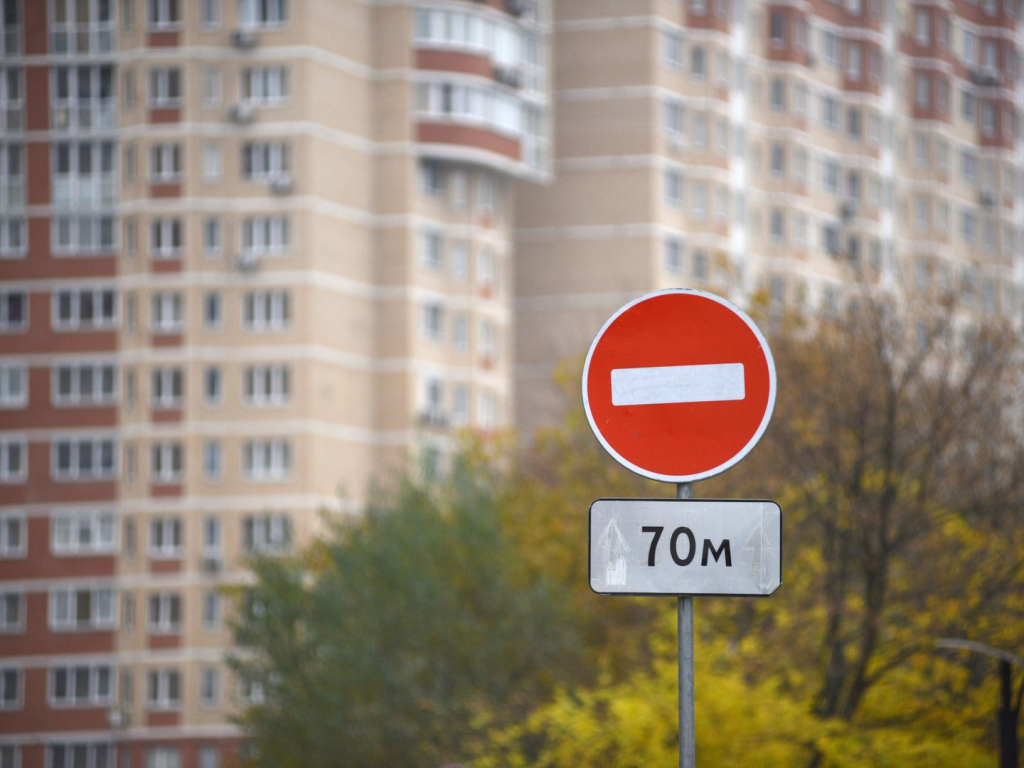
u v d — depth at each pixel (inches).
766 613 2226.9
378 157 5132.9
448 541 2992.1
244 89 4977.9
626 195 5708.7
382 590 3004.4
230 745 4857.3
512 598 2849.4
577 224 5728.3
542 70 5506.9
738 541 626.5
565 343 5689.0
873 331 2488.9
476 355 5251.0
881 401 2349.9
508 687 2775.6
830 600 2208.4
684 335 647.8
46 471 5017.2
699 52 5905.5
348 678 2859.3
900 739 2050.9
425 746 2783.0
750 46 6156.5
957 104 7091.5
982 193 7194.9
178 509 4918.8
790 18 6264.8
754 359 643.5
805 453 2378.2
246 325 4940.9
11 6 5083.7
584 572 2866.6
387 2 5147.6
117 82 5049.2
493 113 5251.0
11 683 4995.1
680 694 623.8
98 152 5049.2
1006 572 2245.3
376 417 5093.5
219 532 4916.3
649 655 2447.1
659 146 5743.1
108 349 5017.2
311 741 2955.2
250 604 3208.7
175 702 4894.2
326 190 4977.9
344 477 5000.0
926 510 2308.1
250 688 3230.8
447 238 5251.0
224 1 4972.9
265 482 4901.6
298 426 4894.2
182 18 4980.3
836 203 6501.0
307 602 3157.0
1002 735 1695.4
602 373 652.1
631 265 5689.0
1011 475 2470.5
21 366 5044.3
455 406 5226.4
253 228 4958.2
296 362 4901.6
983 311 2669.8
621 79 5728.3
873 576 2219.5
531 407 5684.1
